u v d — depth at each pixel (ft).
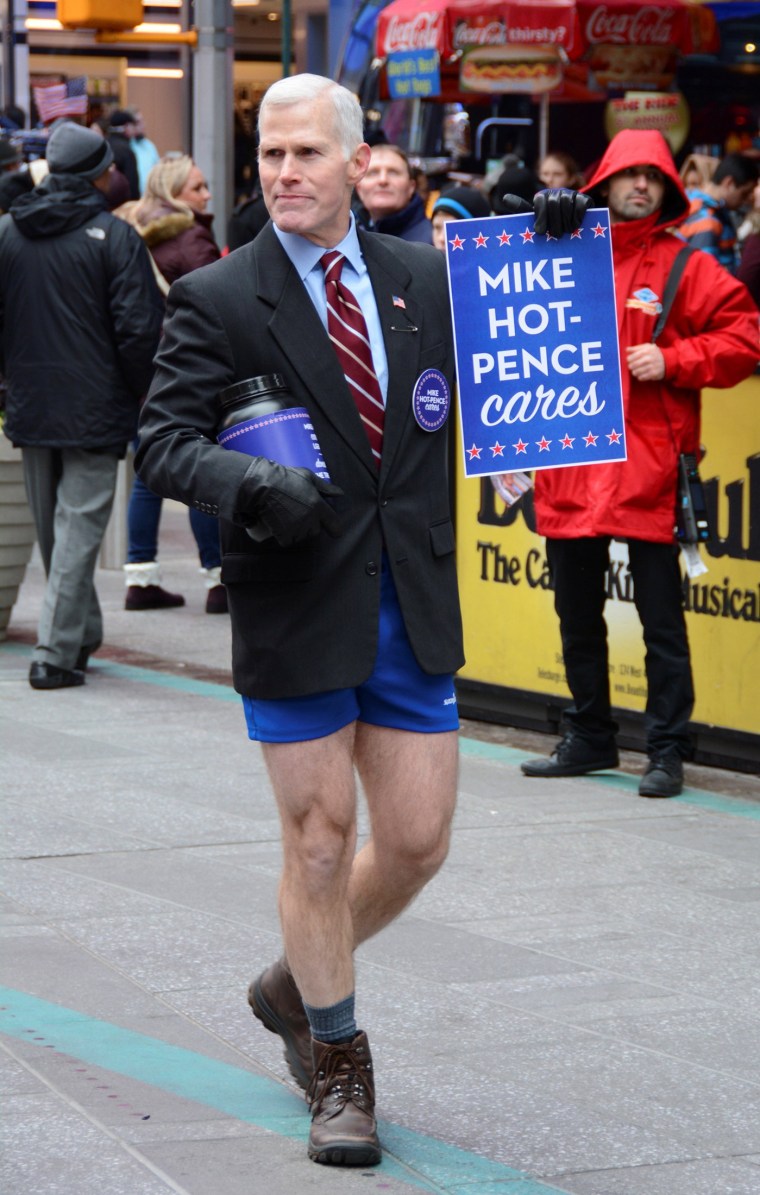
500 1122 12.64
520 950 16.21
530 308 14.16
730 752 23.21
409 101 47.96
